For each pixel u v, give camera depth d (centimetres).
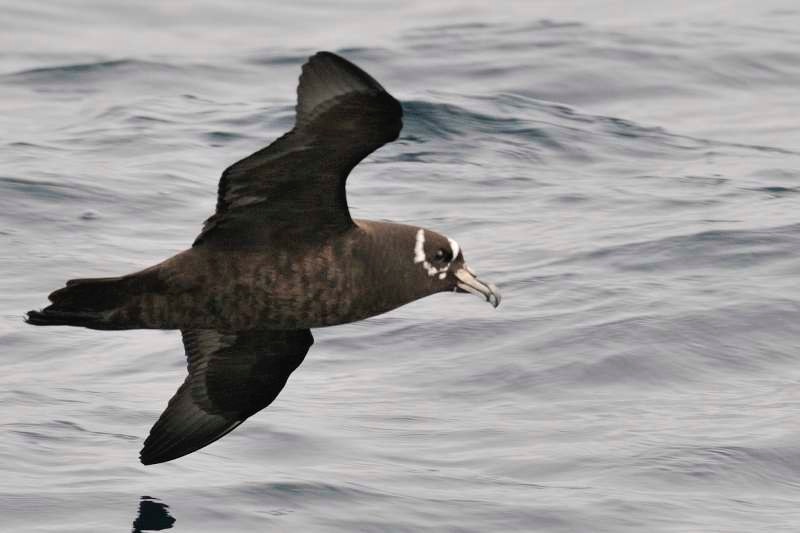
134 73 3388
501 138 2830
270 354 1411
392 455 1582
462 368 1833
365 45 3628
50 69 3400
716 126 3097
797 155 2870
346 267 1265
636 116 3128
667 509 1451
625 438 1623
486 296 1317
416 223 2388
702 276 2116
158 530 1381
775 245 2217
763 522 1431
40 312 1232
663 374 1808
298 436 1628
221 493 1462
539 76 3341
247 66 3522
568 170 2719
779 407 1702
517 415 1695
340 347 1909
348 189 2531
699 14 4147
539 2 4459
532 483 1511
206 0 4503
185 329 1419
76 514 1412
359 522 1408
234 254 1247
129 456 1562
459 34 3728
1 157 2645
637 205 2478
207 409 1427
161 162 2645
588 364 1823
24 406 1705
